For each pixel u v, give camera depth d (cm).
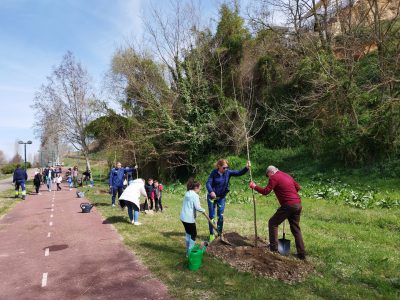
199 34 2723
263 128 2452
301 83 2222
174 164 2742
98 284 581
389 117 1705
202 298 503
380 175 1633
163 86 2805
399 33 1930
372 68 2006
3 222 1207
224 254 677
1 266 705
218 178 791
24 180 1977
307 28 2452
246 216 1145
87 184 3225
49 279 617
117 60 2967
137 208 1052
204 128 2581
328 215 1126
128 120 2986
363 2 2083
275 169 693
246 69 2619
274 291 518
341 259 665
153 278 592
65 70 3891
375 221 1006
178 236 883
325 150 2047
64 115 3894
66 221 1178
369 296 502
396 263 638
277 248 680
